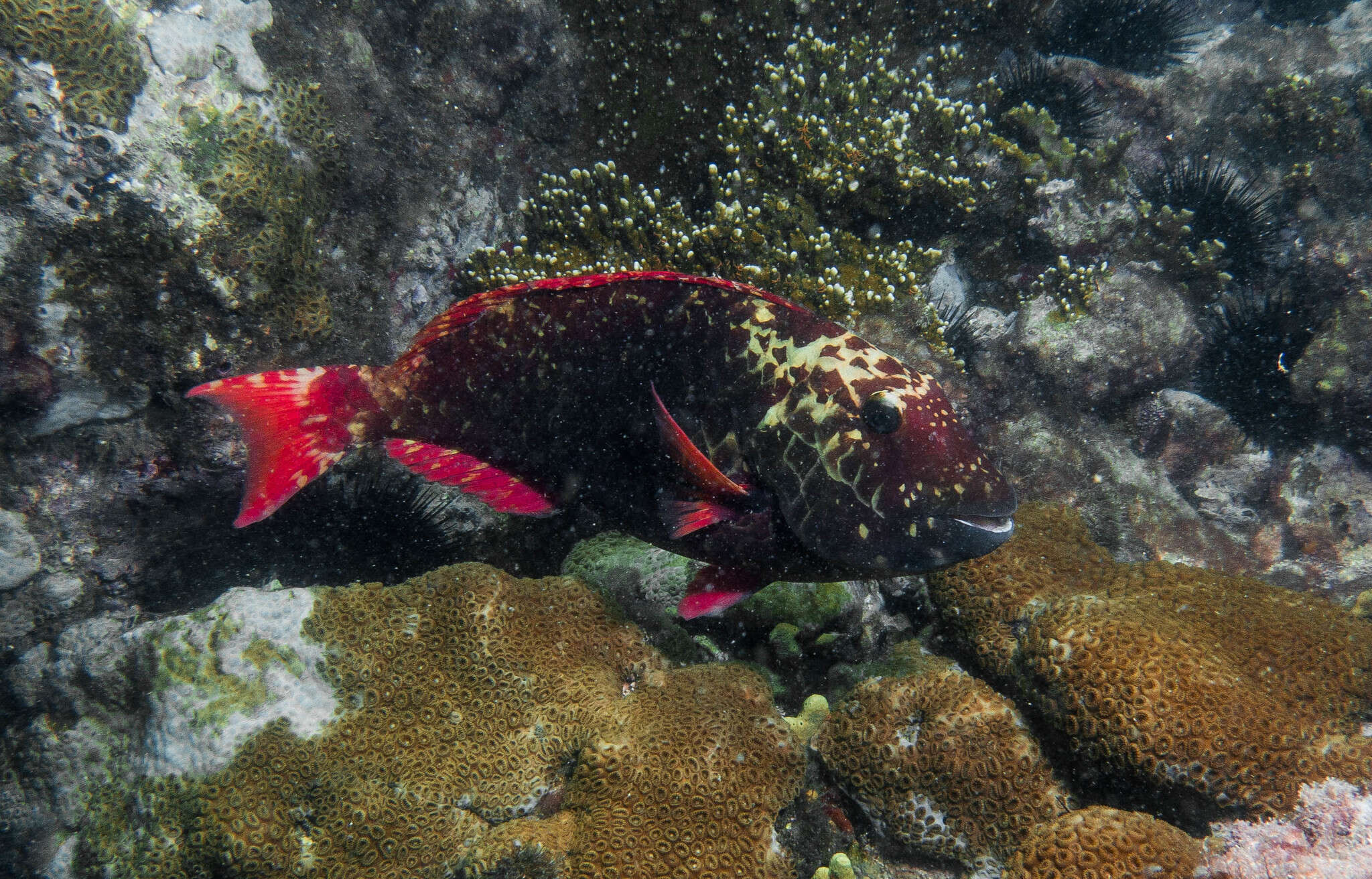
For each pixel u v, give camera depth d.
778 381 0.60
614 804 0.62
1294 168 1.13
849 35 0.93
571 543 0.82
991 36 1.06
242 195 0.72
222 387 0.63
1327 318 0.97
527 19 0.84
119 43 0.69
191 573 0.78
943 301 0.95
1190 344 0.97
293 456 0.64
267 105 0.74
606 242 0.85
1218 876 0.56
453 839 0.62
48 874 0.64
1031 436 0.90
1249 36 1.29
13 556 0.72
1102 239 0.98
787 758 0.63
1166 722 0.58
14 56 0.67
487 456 0.64
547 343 0.62
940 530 0.59
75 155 0.68
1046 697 0.62
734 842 0.62
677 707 0.64
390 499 0.78
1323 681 0.61
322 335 0.77
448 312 0.62
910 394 0.59
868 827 0.64
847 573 0.62
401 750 0.64
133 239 0.70
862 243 0.87
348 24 0.79
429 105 0.83
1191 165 1.14
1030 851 0.58
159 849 0.62
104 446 0.73
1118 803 0.61
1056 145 1.01
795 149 0.86
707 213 0.87
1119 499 0.89
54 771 0.66
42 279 0.68
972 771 0.61
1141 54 1.25
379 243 0.81
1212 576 0.66
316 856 0.62
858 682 0.68
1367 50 1.23
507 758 0.64
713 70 0.88
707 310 0.61
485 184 0.86
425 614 0.66
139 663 0.66
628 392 0.62
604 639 0.68
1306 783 0.57
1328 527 0.92
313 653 0.65
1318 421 0.95
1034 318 0.94
